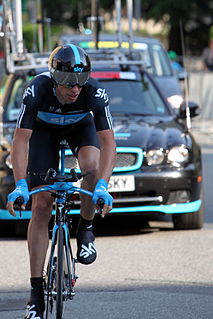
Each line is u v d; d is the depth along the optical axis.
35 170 9.04
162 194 14.02
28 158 9.16
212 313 9.80
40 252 8.84
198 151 14.76
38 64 16.47
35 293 8.80
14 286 11.20
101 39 24.16
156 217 16.31
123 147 13.92
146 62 16.94
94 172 9.00
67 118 9.09
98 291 10.85
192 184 14.23
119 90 16.27
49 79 8.87
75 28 49.47
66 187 8.49
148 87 16.52
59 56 8.45
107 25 50.44
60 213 8.61
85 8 48.03
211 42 53.16
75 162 13.75
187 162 14.26
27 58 16.88
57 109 8.97
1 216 14.03
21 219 13.98
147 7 49.50
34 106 8.74
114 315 9.73
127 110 15.91
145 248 13.36
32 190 8.98
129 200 13.84
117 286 11.09
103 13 49.38
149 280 11.39
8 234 14.45
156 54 25.58
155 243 13.73
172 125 15.20
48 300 8.51
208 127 32.34
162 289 10.91
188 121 15.41
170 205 14.11
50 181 8.34
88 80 8.94
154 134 14.51
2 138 14.71
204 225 15.27
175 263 12.33
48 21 21.06
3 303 10.37
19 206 8.20
